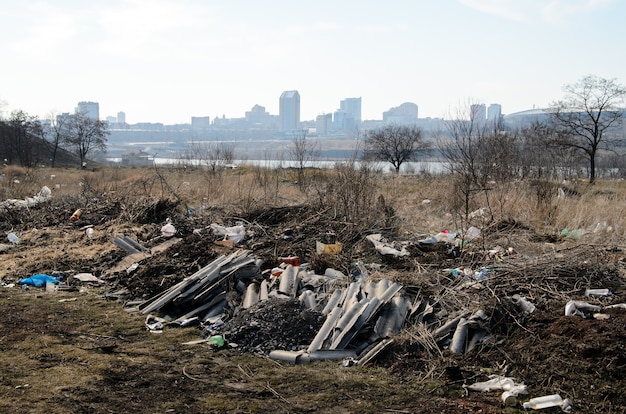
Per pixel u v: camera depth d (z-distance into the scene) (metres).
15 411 4.34
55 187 19.33
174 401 4.62
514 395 4.56
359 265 7.96
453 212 12.66
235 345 5.92
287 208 11.30
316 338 5.84
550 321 5.51
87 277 8.62
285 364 5.51
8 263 9.38
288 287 7.05
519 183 14.52
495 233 9.91
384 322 6.02
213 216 11.58
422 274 7.13
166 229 10.52
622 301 6.02
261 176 19.06
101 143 58.78
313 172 17.03
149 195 13.97
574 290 6.34
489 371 5.03
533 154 18.81
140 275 8.23
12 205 13.27
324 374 5.22
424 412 4.42
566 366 4.77
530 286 6.45
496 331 5.61
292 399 4.70
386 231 10.36
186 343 6.05
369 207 11.07
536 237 10.31
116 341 6.12
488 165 14.37
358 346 5.81
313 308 6.48
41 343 5.89
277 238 9.58
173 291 7.23
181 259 8.50
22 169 29.94
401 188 16.62
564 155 25.08
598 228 10.73
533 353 5.05
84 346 5.89
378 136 38.91
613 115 28.08
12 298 7.65
